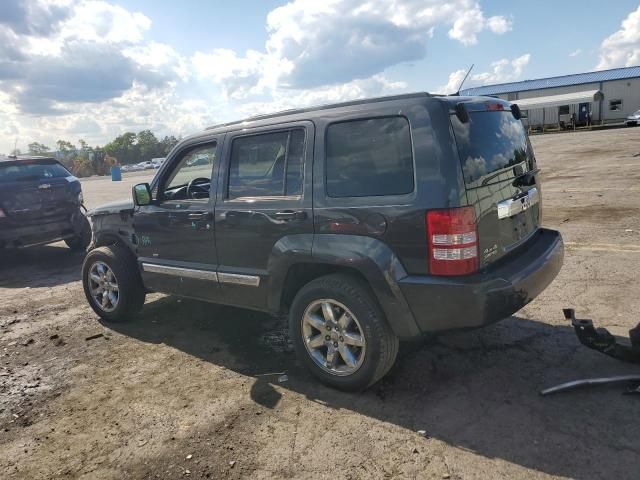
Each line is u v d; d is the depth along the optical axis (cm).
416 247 298
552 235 389
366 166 319
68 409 354
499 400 321
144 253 480
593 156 1795
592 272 541
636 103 4659
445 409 317
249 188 386
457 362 375
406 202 299
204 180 433
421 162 296
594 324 415
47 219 825
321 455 281
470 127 314
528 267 324
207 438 306
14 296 664
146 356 434
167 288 464
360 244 317
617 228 724
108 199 1908
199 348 443
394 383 353
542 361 367
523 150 383
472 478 253
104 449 303
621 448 266
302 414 324
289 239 353
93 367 420
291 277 369
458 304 291
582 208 892
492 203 316
